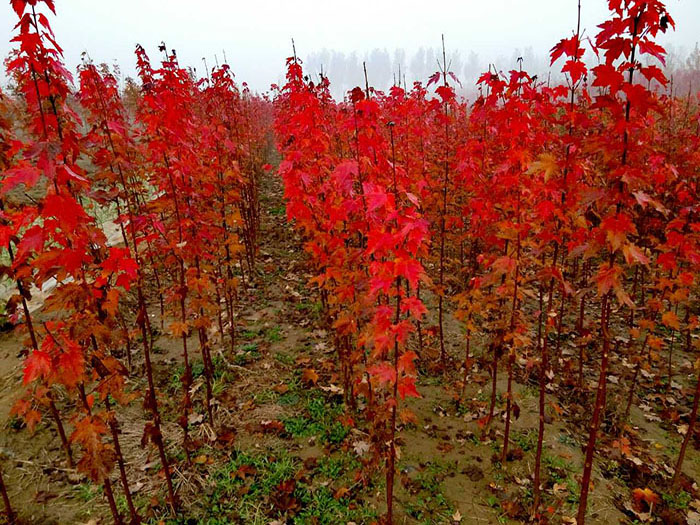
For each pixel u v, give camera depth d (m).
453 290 6.97
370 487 3.71
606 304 2.70
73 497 3.53
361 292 3.62
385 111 6.75
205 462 3.89
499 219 4.14
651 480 3.92
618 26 2.16
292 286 7.48
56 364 2.20
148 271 7.52
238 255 6.73
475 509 3.55
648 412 4.83
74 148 2.27
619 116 2.29
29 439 4.10
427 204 5.27
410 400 4.87
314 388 4.91
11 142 3.10
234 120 6.97
